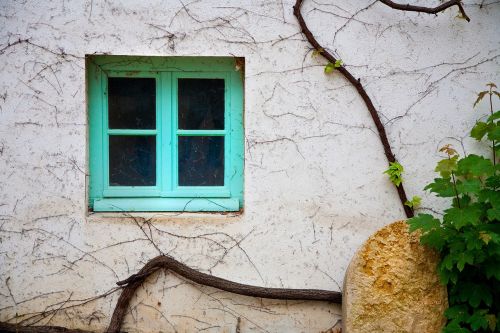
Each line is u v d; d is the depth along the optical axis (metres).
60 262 4.46
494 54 4.49
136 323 4.49
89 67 4.54
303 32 4.42
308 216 4.49
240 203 4.63
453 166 3.90
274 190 4.48
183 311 4.51
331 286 4.50
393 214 4.50
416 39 4.47
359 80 4.44
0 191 4.42
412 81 4.48
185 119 4.64
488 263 3.99
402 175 4.50
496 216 3.89
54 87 4.40
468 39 4.48
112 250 4.46
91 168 4.58
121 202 4.59
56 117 4.41
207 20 4.42
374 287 4.14
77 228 4.45
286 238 4.49
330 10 4.45
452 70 4.49
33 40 4.38
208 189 4.63
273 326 4.52
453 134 4.50
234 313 4.52
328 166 4.48
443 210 4.50
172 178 4.63
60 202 4.44
